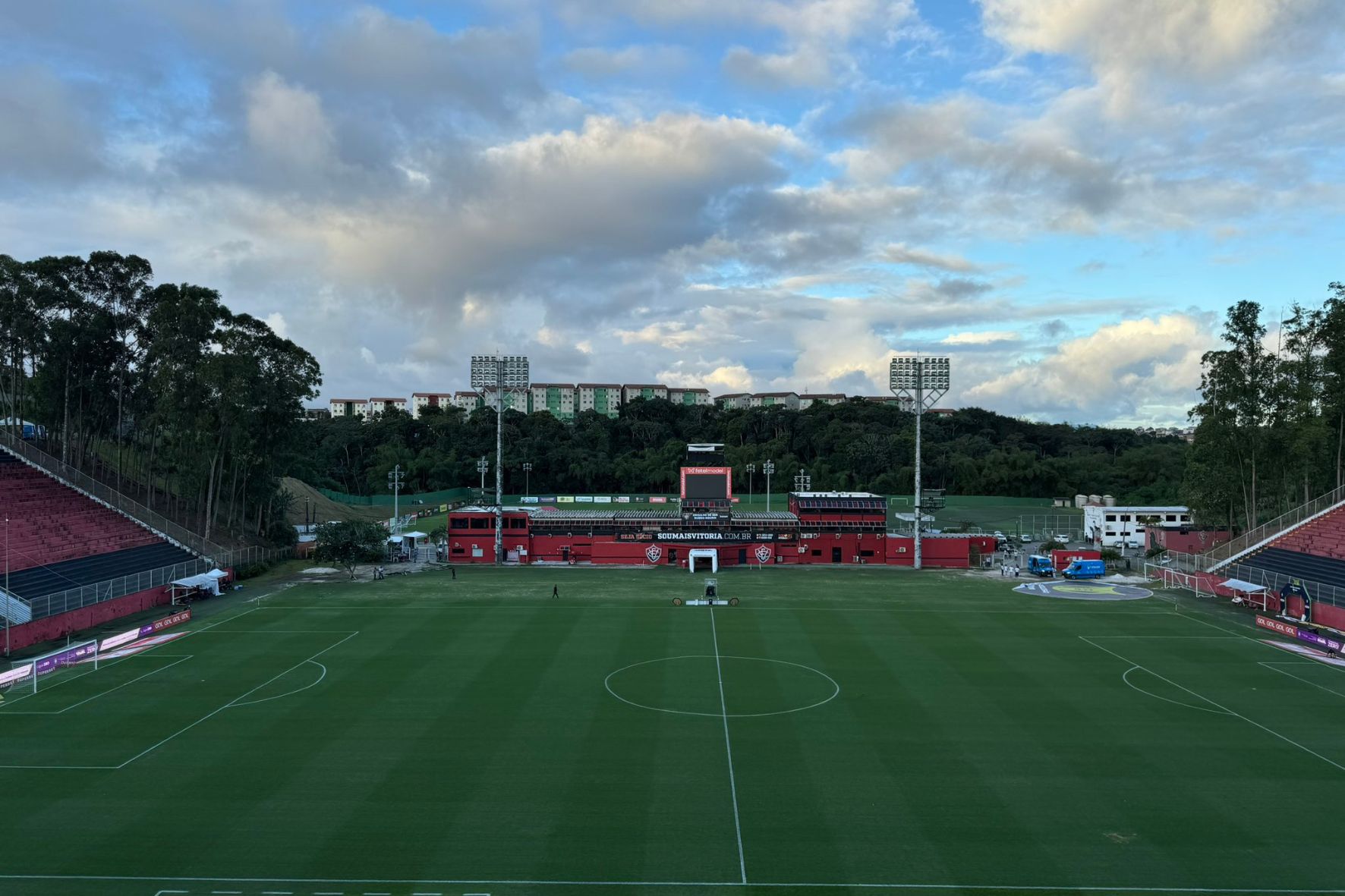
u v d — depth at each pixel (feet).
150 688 144.87
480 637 184.75
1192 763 113.19
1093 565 281.74
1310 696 143.33
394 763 111.34
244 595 239.91
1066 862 86.22
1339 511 257.96
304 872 83.41
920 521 349.41
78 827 92.94
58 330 266.36
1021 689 146.82
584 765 111.14
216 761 112.16
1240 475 291.38
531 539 321.52
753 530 324.19
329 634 186.91
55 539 228.84
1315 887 81.61
